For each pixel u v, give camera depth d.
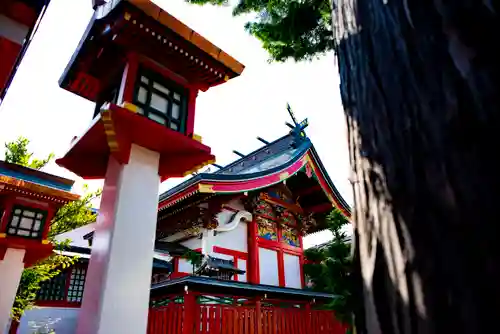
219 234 12.42
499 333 0.88
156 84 4.87
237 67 5.16
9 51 3.84
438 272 1.05
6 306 8.28
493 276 0.93
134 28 4.32
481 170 1.05
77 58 4.89
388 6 1.65
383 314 1.23
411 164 1.26
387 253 1.28
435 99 1.26
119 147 4.08
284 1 6.46
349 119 1.79
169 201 11.46
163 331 8.29
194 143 4.66
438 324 1.00
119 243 3.87
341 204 15.22
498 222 0.97
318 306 11.24
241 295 9.35
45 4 3.70
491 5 1.22
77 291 15.80
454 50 1.26
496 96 1.10
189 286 8.09
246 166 18.20
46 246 8.69
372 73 1.62
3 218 8.38
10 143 11.88
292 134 16.59
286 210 15.45
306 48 6.84
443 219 1.09
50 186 9.25
